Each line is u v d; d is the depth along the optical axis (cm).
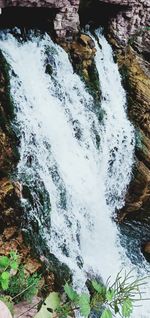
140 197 1166
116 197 1139
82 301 320
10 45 972
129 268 984
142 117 1214
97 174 1078
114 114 1170
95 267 930
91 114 1096
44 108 963
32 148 896
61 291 772
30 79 962
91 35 1224
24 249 792
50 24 1088
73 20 1109
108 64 1220
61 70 1062
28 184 845
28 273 743
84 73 1115
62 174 945
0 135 845
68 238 909
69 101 1051
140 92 1232
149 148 1188
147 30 1312
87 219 1002
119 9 1248
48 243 853
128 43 1307
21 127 886
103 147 1109
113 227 1098
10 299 468
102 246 1017
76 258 905
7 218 796
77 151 1020
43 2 1012
